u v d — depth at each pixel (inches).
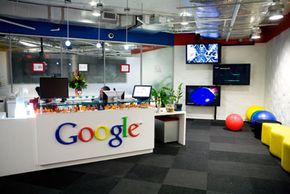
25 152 134.5
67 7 209.3
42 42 237.1
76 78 194.7
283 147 137.2
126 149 161.5
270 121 209.0
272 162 153.9
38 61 237.9
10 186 119.6
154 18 227.5
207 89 287.4
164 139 195.3
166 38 291.9
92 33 248.4
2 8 191.5
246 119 283.3
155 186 120.4
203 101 289.7
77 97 192.7
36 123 133.6
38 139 134.7
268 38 265.1
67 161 144.4
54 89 150.3
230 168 144.1
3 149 130.0
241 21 193.9
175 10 221.9
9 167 132.0
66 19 210.1
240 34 250.7
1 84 227.8
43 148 136.3
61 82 151.6
